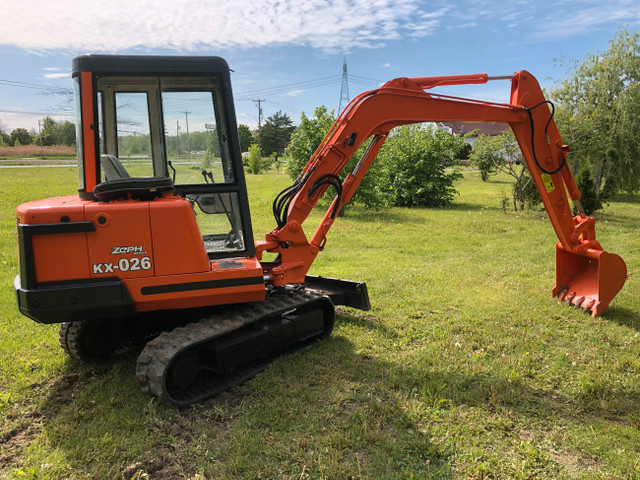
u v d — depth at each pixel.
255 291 3.82
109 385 3.92
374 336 5.04
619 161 15.84
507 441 3.26
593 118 14.00
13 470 2.92
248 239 4.14
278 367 4.24
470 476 2.90
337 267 7.94
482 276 7.44
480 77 5.15
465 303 6.12
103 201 3.50
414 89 4.88
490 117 5.24
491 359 4.53
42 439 3.23
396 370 4.23
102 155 3.77
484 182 27.92
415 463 2.99
